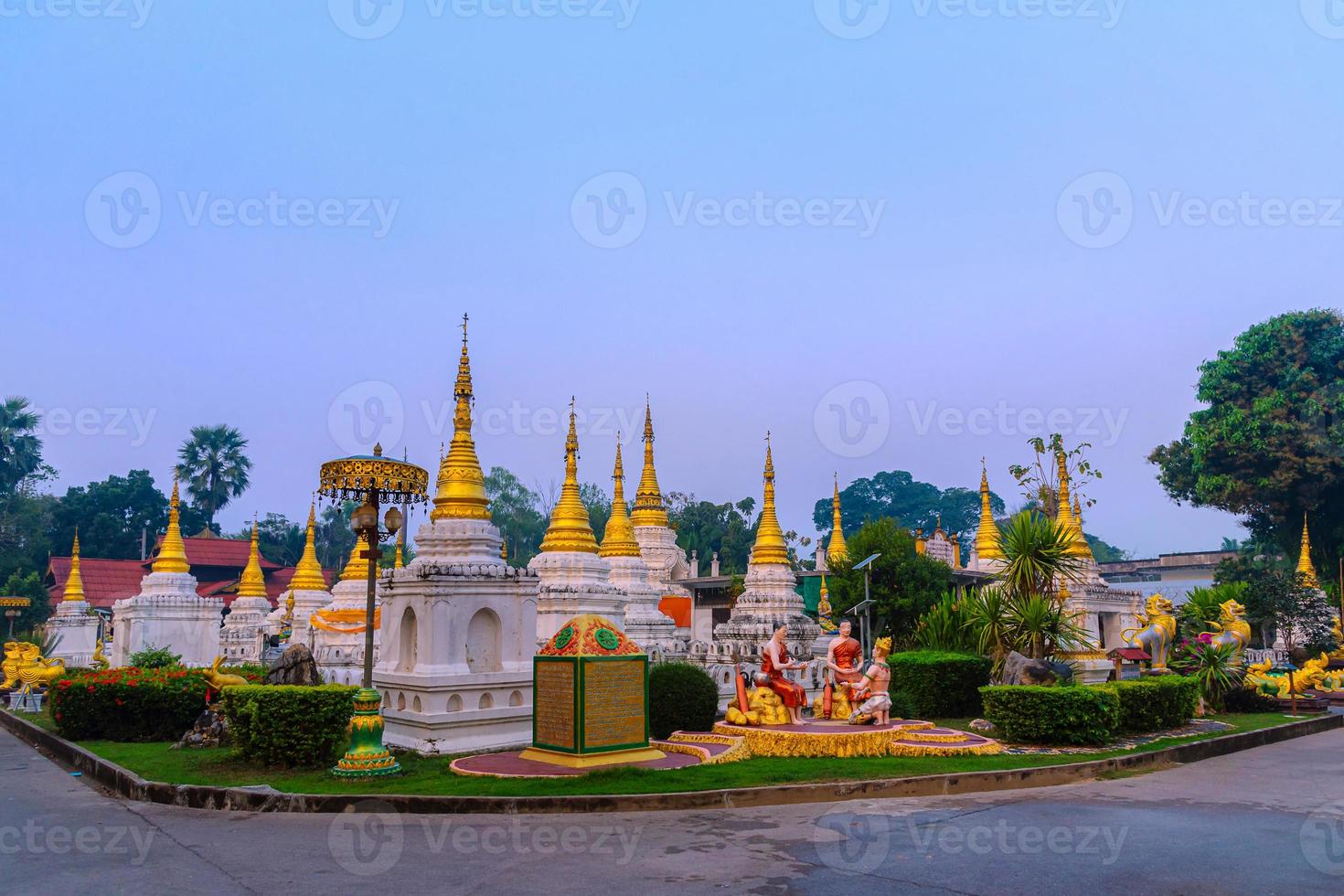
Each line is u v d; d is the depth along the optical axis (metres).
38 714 28.41
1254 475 53.66
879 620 44.81
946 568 47.44
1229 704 27.20
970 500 115.12
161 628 37.34
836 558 46.44
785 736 17.33
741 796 13.61
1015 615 25.12
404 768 15.99
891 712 23.00
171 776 15.34
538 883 9.65
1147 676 26.80
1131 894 9.26
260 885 9.65
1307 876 9.86
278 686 17.12
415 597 19.38
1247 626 29.30
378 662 20.67
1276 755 19.81
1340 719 26.17
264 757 16.19
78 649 46.72
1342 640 44.53
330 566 92.06
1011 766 15.99
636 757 16.38
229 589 67.00
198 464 88.81
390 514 16.20
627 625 32.78
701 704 20.47
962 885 9.55
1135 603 39.81
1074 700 18.75
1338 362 53.75
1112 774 16.72
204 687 21.36
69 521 83.81
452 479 21.05
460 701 18.72
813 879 9.77
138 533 86.12
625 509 35.19
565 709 16.20
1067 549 26.39
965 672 24.81
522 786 14.05
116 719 20.91
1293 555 55.84
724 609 54.53
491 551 20.64
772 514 32.97
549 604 27.91
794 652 30.48
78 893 9.45
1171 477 59.97
